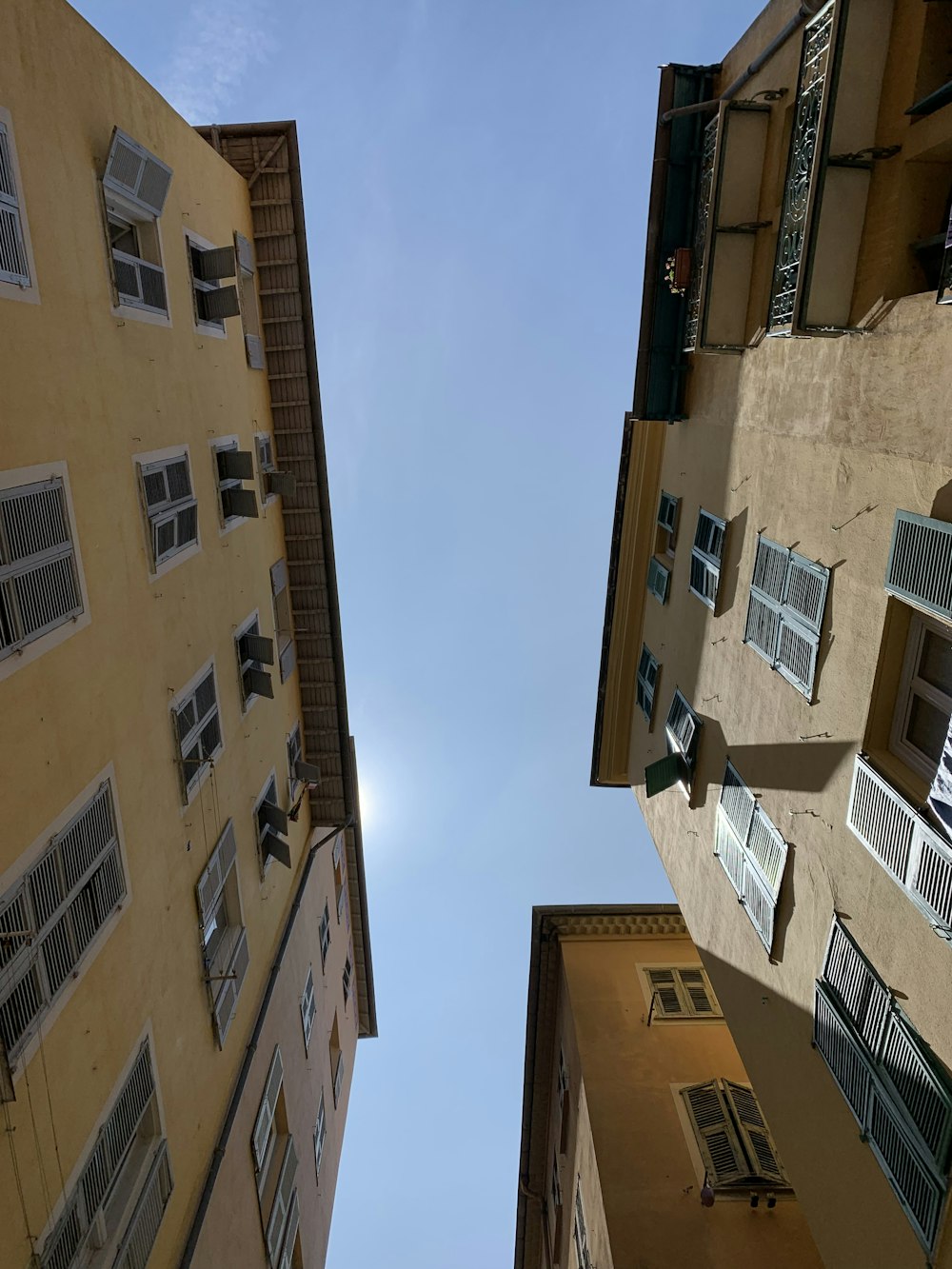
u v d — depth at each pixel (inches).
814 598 304.5
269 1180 487.5
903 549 244.5
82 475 283.7
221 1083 411.8
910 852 235.6
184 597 382.6
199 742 396.8
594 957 647.1
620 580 587.2
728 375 400.2
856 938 267.9
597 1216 490.6
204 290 424.2
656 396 467.2
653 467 542.0
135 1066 309.6
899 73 251.6
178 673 370.9
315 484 578.9
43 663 254.5
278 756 564.7
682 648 479.2
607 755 645.3
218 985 407.2
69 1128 259.3
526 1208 756.6
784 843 324.2
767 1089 327.0
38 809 248.8
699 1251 433.1
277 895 553.3
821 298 271.7
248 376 508.1
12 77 246.7
